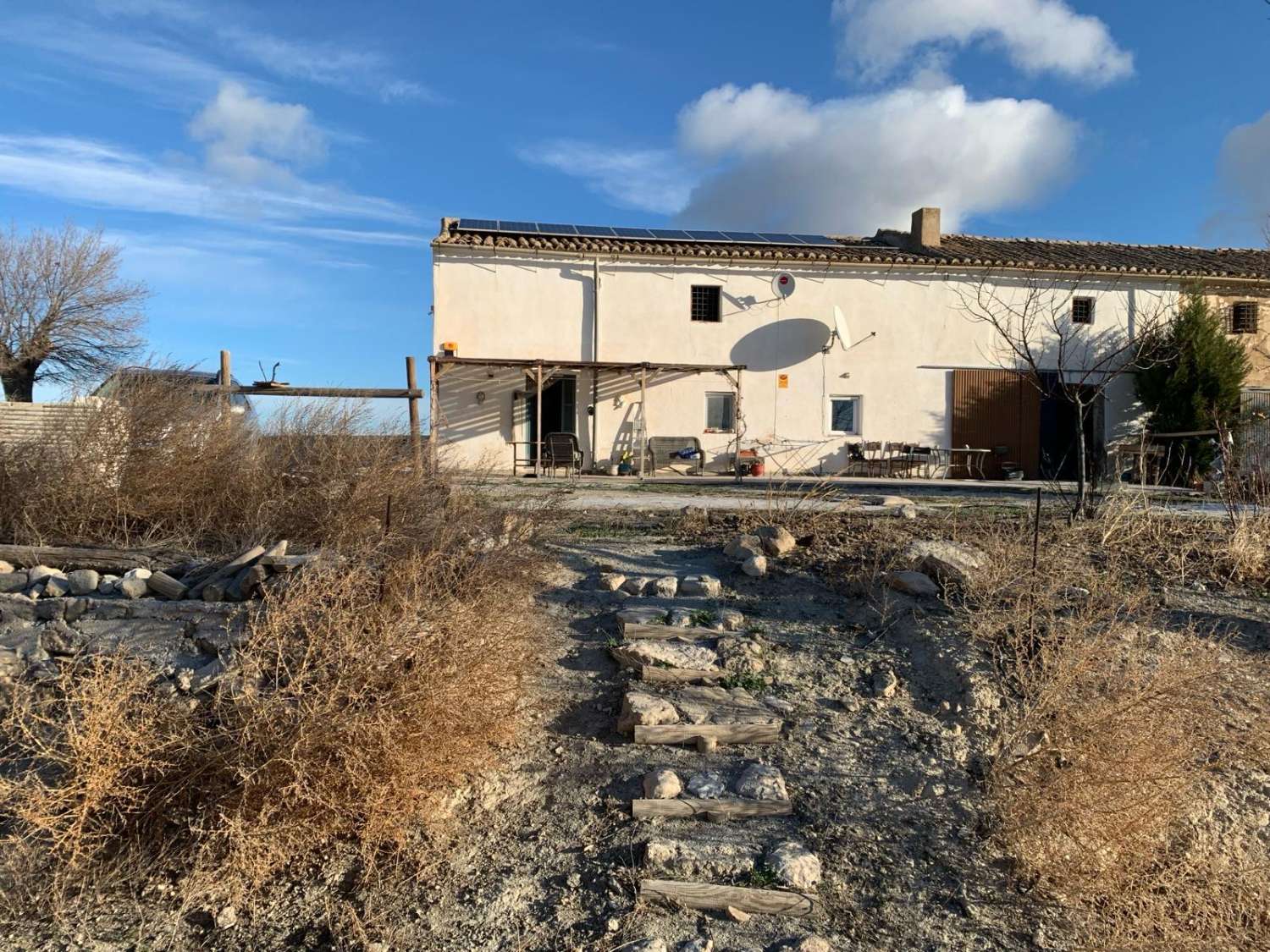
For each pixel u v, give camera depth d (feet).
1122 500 24.95
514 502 24.31
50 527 20.66
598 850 12.27
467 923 11.24
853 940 10.96
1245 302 63.52
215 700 13.48
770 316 60.80
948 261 61.46
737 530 23.81
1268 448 32.01
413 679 12.86
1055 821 12.44
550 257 58.29
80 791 12.10
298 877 12.21
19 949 11.43
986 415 62.18
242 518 21.79
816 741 14.58
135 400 22.27
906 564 20.04
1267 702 15.56
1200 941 11.55
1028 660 16.05
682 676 15.98
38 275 67.10
